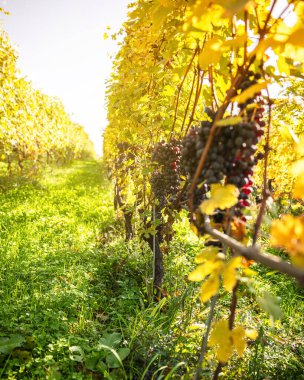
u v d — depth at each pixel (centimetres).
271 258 102
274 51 143
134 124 468
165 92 324
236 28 187
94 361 312
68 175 2005
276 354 336
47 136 1609
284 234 95
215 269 134
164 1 190
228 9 97
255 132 160
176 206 274
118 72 561
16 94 1052
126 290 451
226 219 168
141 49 405
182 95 357
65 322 366
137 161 462
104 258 558
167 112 349
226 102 158
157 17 189
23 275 464
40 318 366
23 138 1180
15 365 298
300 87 339
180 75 264
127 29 475
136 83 461
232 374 294
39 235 665
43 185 1424
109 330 369
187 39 230
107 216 913
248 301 438
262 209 166
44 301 400
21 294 410
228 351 152
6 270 479
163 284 448
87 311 400
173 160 307
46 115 1658
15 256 525
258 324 382
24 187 1311
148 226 421
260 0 173
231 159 162
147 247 534
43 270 488
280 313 139
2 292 406
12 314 366
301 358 341
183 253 559
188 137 182
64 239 654
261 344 318
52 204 1048
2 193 1138
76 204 1088
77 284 456
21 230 684
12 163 1838
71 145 2878
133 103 454
